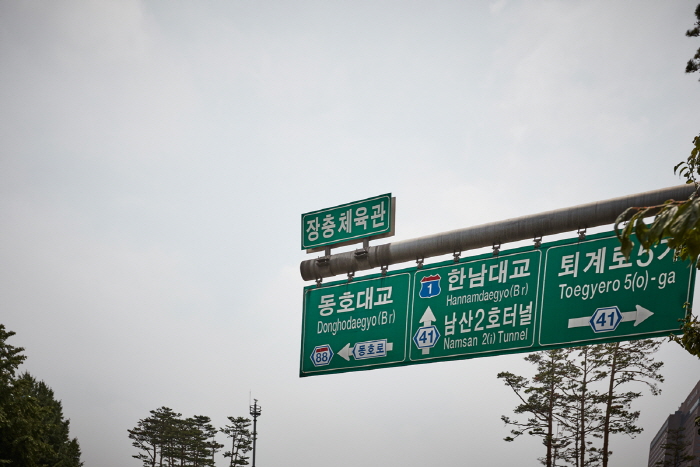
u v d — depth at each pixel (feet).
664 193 28.91
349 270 37.22
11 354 97.91
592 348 128.06
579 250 31.09
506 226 32.71
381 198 36.14
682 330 27.86
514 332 31.91
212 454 255.91
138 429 260.62
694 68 56.75
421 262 35.40
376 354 35.60
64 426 187.11
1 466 92.32
